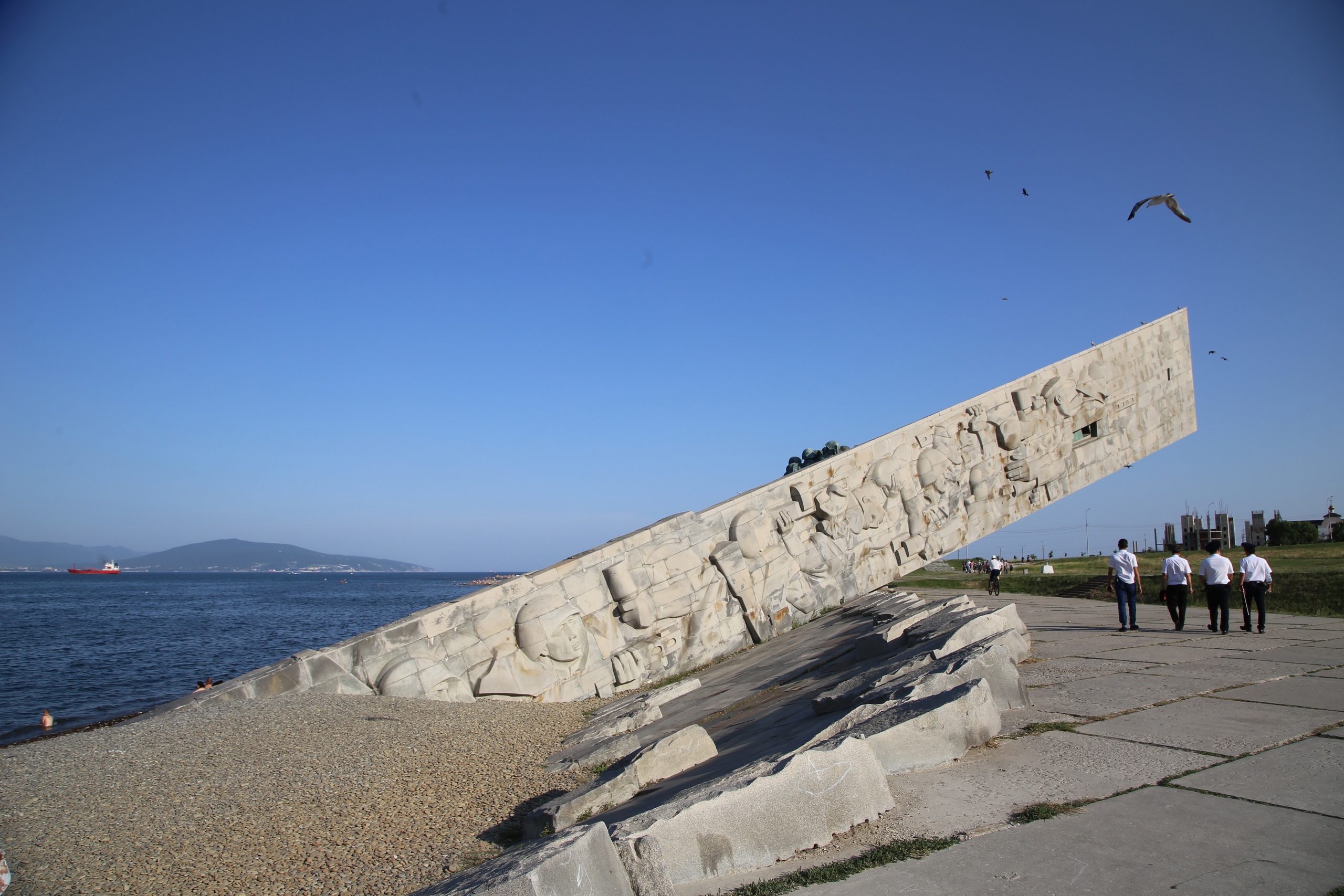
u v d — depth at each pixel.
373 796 8.73
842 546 19.50
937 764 5.87
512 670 16.14
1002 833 4.55
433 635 15.84
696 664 17.77
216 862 6.93
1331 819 4.54
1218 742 6.14
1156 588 23.09
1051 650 11.77
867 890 3.96
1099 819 4.68
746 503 18.94
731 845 4.46
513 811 7.89
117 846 7.38
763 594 18.56
